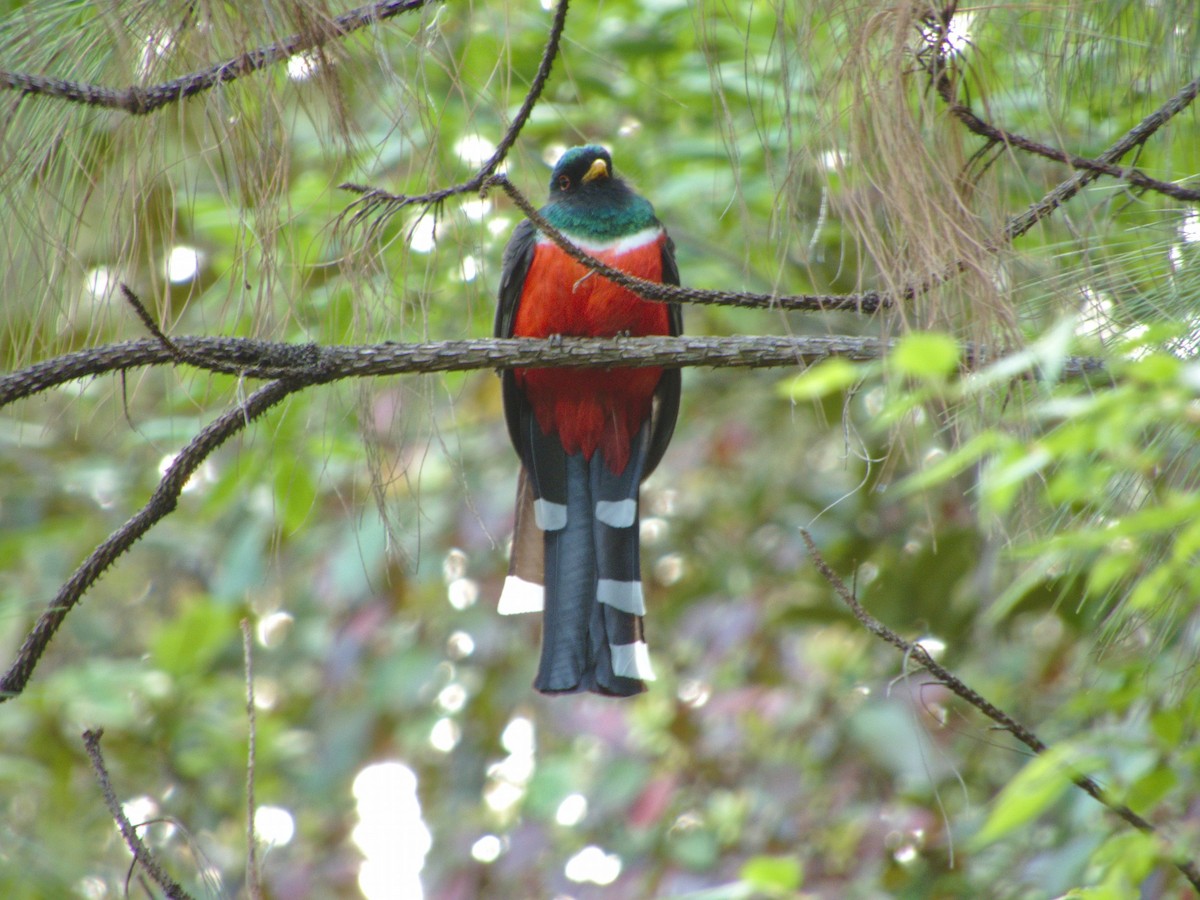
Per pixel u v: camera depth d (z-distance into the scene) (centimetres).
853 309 526
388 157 648
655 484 1178
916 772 812
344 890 1081
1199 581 395
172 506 550
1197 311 478
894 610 902
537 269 798
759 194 897
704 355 624
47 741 947
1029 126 556
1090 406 339
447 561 1089
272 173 513
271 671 1188
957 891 783
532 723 1115
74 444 1030
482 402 1141
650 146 1010
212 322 700
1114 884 448
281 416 709
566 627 797
